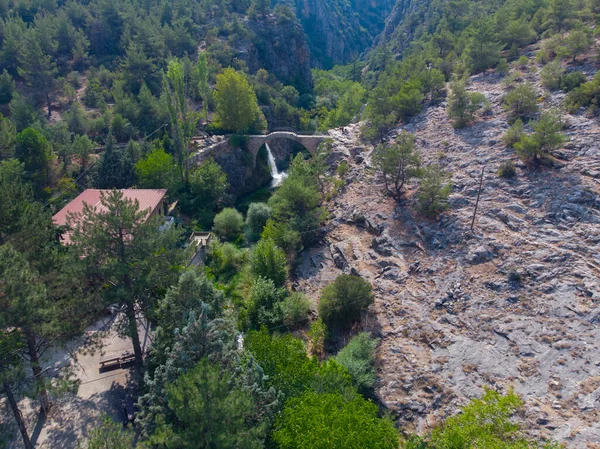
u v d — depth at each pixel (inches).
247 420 813.2
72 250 1114.1
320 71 6648.6
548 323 1190.3
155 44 3814.0
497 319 1254.3
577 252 1363.2
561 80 2181.3
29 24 4050.2
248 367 884.6
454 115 2261.3
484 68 2815.0
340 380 938.7
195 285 1113.4
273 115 4057.6
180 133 2434.8
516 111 2137.1
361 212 1958.7
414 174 1872.5
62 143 2534.5
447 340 1242.6
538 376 1065.5
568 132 1867.6
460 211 1704.0
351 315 1397.6
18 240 1144.2
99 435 693.9
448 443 740.0
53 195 2191.2
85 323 1117.1
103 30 4121.6
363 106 3663.9
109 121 2960.1
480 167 1882.4
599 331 1120.8
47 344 1077.1
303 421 742.5
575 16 2881.4
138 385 1190.9
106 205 1130.7
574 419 941.8
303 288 1658.5
